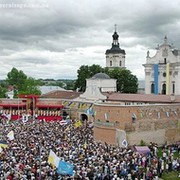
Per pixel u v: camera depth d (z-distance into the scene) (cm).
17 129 7131
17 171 3941
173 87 12212
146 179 4462
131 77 14025
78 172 4028
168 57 12400
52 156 3903
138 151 5662
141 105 7369
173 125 7894
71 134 6856
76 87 14738
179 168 5194
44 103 11344
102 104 7531
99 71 14475
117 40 17712
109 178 4116
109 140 7362
